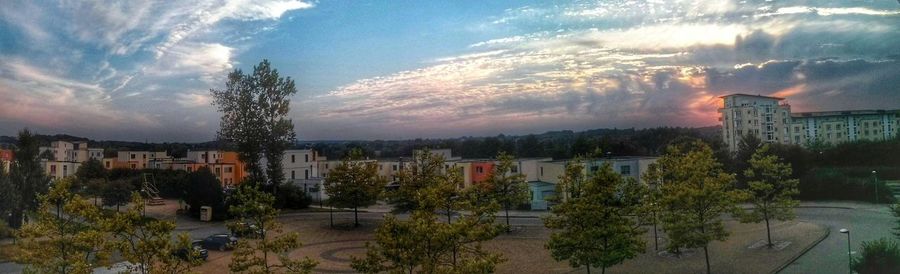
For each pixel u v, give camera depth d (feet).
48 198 84.89
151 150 442.91
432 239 74.02
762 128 347.56
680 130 394.93
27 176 183.62
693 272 111.55
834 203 211.82
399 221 76.74
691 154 135.54
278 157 249.55
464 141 464.65
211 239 153.58
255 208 86.22
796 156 242.78
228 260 138.72
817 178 224.74
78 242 80.38
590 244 93.50
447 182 137.59
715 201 111.24
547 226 99.30
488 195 160.35
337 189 189.57
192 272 84.43
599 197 93.15
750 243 136.36
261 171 251.39
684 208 110.93
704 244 106.11
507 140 451.94
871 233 144.25
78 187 269.23
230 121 245.86
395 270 74.95
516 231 170.91
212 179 225.76
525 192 175.42
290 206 248.11
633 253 96.27
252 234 89.56
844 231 95.86
